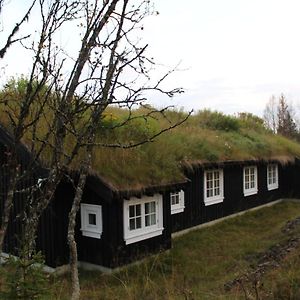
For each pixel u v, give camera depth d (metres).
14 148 2.49
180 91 5.25
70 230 2.81
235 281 6.33
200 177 12.80
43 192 2.64
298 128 41.44
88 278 7.97
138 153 9.18
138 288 6.45
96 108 2.58
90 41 2.49
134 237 8.82
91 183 8.03
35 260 3.47
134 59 2.58
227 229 12.58
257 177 16.11
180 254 9.55
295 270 5.67
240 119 19.67
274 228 12.38
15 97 3.16
